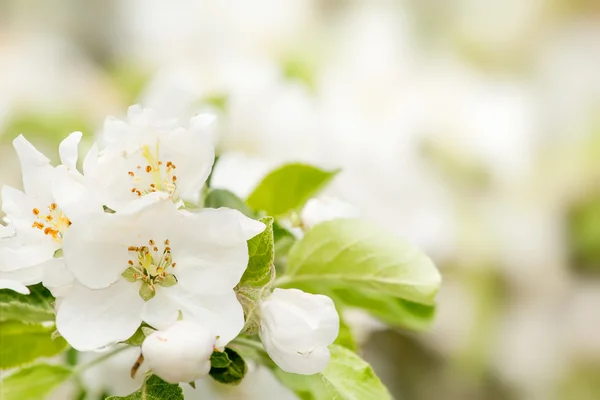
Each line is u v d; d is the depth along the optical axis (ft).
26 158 1.36
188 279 1.30
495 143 2.37
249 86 2.05
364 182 2.15
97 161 1.32
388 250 1.44
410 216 2.22
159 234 1.30
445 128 2.38
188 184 1.34
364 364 1.41
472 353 2.35
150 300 1.31
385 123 2.29
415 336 2.35
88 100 2.55
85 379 1.67
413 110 2.35
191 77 2.11
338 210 1.50
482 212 2.39
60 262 1.30
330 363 1.41
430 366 2.39
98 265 1.30
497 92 2.55
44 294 1.39
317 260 1.45
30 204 1.36
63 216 1.35
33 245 1.34
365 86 2.41
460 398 2.41
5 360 1.44
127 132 1.34
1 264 1.33
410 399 2.38
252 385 1.77
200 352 1.26
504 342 2.44
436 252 2.28
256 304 1.31
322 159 2.07
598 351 2.42
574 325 2.46
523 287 2.45
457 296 2.36
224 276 1.30
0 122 2.35
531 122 2.52
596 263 2.54
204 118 1.35
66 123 2.38
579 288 2.52
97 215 1.28
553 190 2.46
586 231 2.50
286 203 1.57
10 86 2.42
